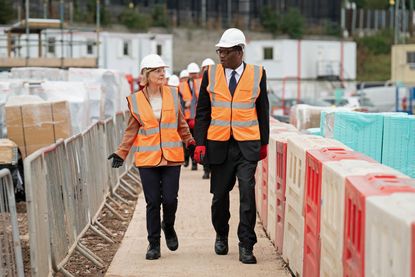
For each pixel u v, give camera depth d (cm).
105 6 7481
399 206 484
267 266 922
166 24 7656
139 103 945
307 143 841
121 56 5747
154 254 964
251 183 921
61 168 909
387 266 477
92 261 947
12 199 720
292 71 6700
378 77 7731
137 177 1814
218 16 8250
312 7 8775
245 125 916
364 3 9731
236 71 922
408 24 8488
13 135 1398
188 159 2080
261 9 8406
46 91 1614
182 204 1408
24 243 1019
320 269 711
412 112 4644
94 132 1241
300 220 820
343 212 612
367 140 1027
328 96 6216
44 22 3444
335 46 6900
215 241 1004
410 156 1010
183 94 1933
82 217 1045
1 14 6538
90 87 1834
